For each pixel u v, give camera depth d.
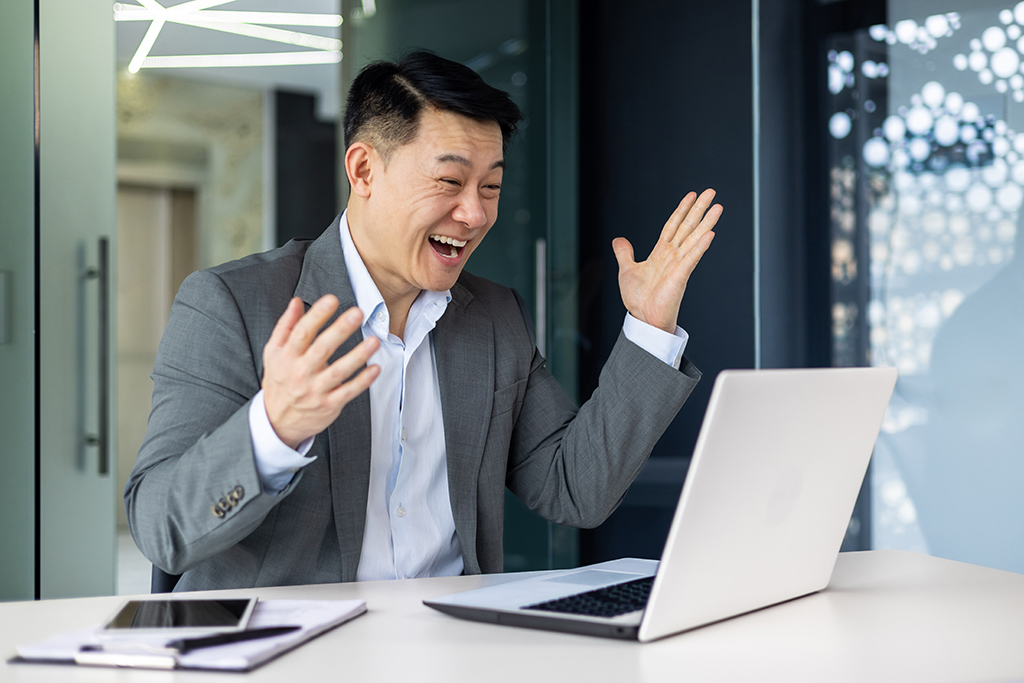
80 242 2.45
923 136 2.44
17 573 2.28
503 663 0.75
